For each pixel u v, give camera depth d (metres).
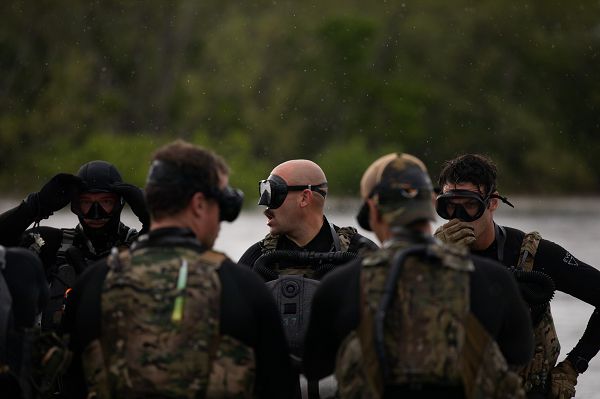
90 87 102.25
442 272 6.54
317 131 113.06
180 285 6.58
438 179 9.68
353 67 115.19
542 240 9.61
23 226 9.18
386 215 6.66
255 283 6.80
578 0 136.25
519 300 6.83
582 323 21.91
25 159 93.56
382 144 115.88
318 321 6.81
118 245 9.83
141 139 94.19
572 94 130.25
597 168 128.62
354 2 126.06
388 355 6.46
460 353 6.46
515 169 124.62
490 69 127.75
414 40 126.19
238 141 96.19
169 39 106.38
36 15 102.38
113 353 6.59
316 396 7.34
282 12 115.19
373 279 6.56
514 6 129.50
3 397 7.02
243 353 6.65
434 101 121.69
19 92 98.88
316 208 9.88
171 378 6.50
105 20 105.69
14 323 7.11
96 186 9.54
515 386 6.57
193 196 6.72
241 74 104.25
